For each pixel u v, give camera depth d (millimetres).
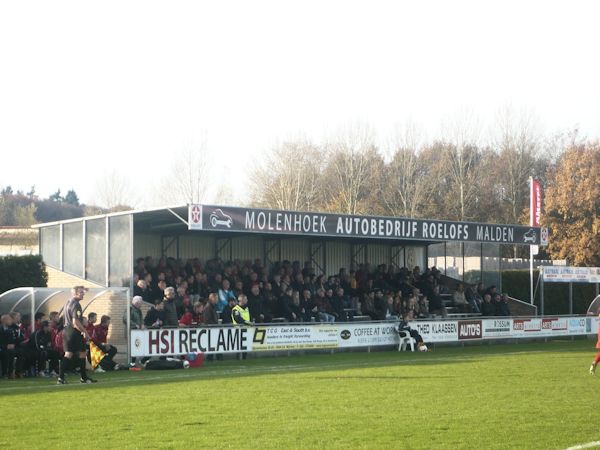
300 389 19312
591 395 18000
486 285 47906
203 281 33844
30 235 53125
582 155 75812
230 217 32406
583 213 74938
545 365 25922
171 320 28375
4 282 33812
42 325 24453
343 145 85500
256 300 33281
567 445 12305
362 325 34406
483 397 17672
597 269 46344
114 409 16109
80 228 34906
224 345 29719
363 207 81188
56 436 13188
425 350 34469
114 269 33438
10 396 18438
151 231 38750
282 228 33938
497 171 89562
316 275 42656
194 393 18703
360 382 20812
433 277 42625
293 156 82188
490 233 42156
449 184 87188
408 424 14188
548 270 45094
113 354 26156
